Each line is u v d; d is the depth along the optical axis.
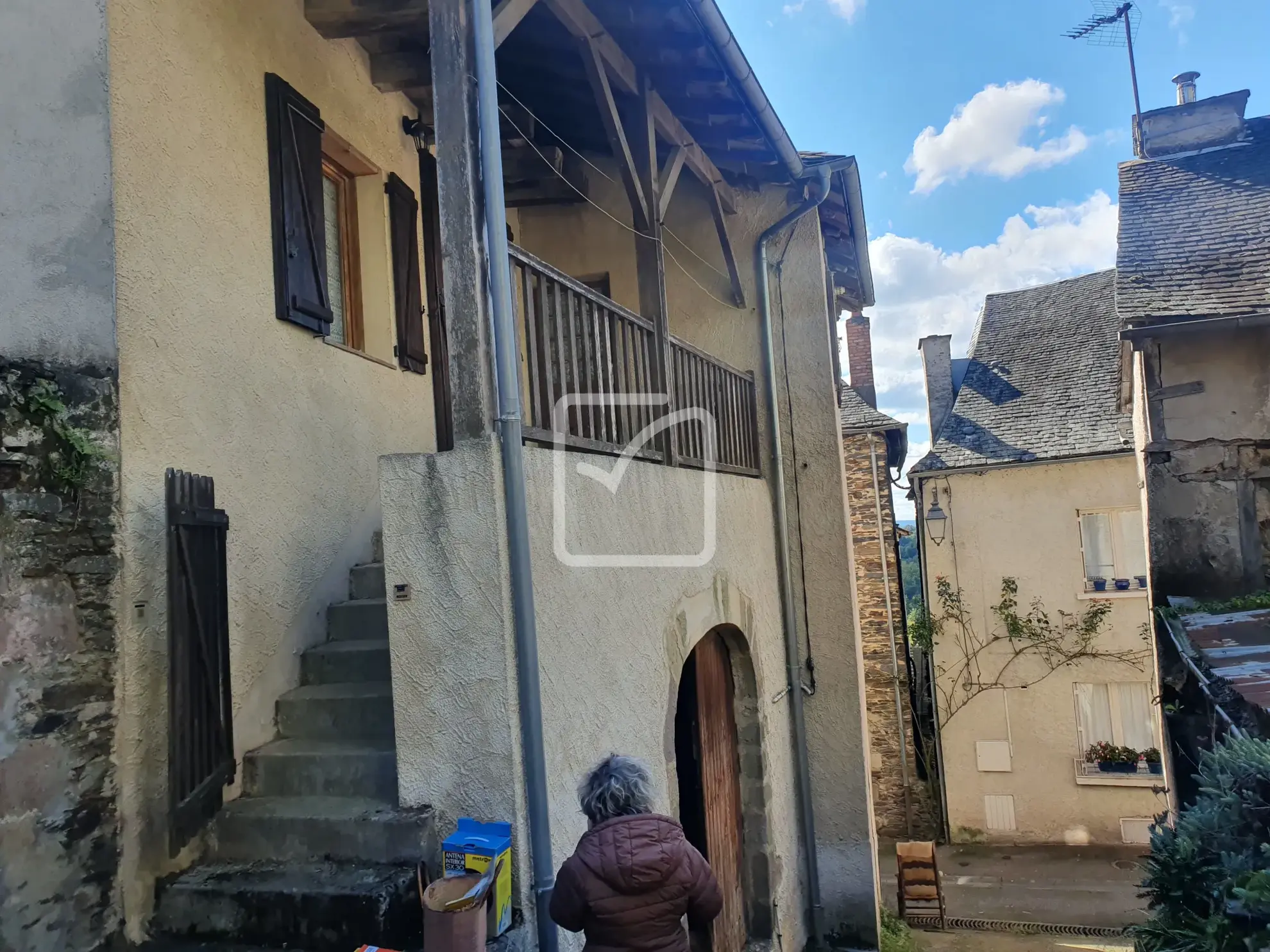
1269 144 8.23
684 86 4.98
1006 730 12.13
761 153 6.07
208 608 3.44
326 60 4.93
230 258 4.00
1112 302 14.27
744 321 6.75
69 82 3.32
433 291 6.02
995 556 12.30
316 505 4.55
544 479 3.32
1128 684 11.71
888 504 13.48
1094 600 11.84
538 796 2.94
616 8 4.15
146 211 3.49
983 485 12.42
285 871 3.11
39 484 2.97
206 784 3.28
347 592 4.76
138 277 3.42
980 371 14.34
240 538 3.92
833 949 6.23
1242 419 6.10
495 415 3.07
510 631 2.99
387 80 5.41
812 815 6.46
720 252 6.86
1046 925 9.07
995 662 12.23
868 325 15.94
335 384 4.82
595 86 4.22
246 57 4.21
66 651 2.99
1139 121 9.26
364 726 3.87
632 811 2.74
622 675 3.80
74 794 2.96
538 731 2.97
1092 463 11.92
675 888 2.61
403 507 3.10
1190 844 3.47
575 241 7.06
